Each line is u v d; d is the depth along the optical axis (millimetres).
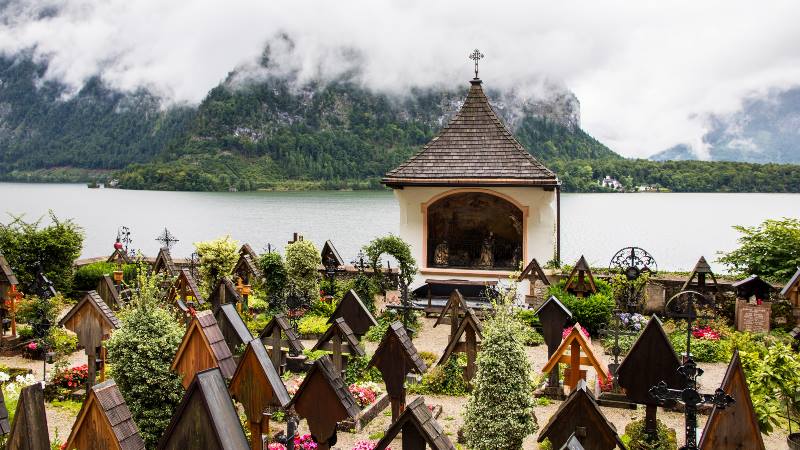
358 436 13102
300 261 22375
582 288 20625
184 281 19922
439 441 8930
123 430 8711
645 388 11625
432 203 24672
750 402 9781
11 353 18453
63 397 15094
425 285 23516
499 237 24453
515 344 11664
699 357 17953
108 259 29109
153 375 11414
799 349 18484
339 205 94062
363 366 16328
